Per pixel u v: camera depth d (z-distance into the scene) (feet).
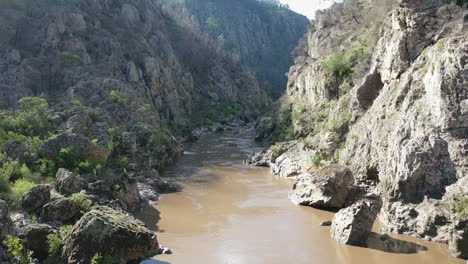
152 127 183.21
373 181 115.96
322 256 80.94
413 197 94.32
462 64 93.30
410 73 114.42
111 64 250.37
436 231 85.71
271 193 128.98
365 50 182.19
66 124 148.97
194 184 141.59
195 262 78.13
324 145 152.87
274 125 251.19
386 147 111.65
